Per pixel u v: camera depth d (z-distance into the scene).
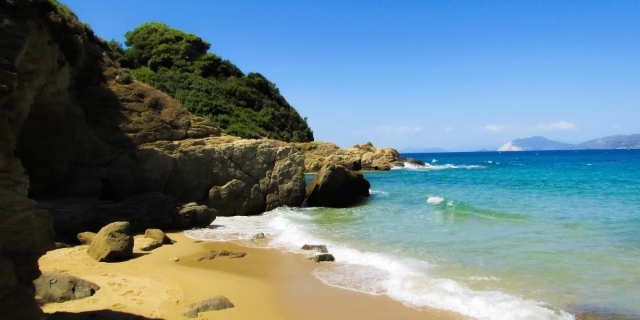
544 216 16.92
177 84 45.50
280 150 23.42
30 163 14.95
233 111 44.88
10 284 4.93
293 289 9.02
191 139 21.78
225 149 21.70
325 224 17.31
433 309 7.73
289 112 57.50
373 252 12.02
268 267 10.84
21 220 5.32
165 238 13.86
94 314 6.94
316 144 56.00
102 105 20.53
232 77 56.50
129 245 11.53
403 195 27.52
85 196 16.58
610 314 7.18
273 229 16.80
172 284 9.15
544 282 8.91
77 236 13.16
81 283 8.24
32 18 7.45
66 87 15.89
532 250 11.57
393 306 7.94
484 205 20.73
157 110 22.06
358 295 8.59
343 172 24.61
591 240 12.52
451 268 10.15
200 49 59.09
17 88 6.11
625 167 50.88
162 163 19.80
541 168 54.72
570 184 30.33
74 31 15.28
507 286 8.73
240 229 16.80
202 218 17.30
